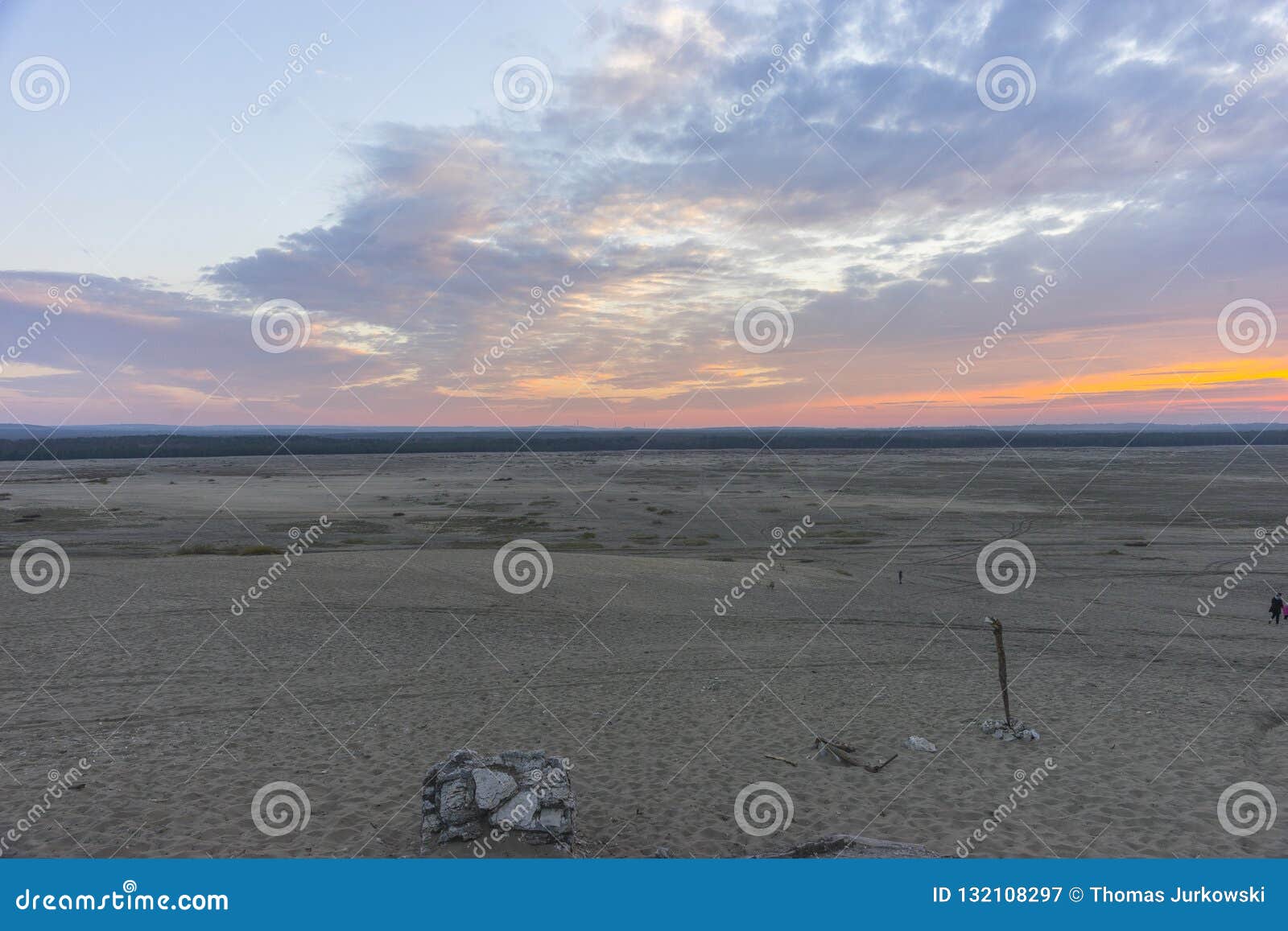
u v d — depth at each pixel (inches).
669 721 550.0
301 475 4276.6
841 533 2016.5
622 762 469.1
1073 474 3924.7
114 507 2442.2
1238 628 956.6
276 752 471.8
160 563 1206.3
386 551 1395.2
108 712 540.1
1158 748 501.0
